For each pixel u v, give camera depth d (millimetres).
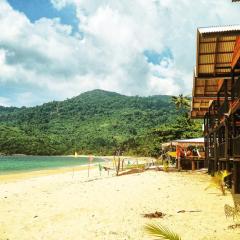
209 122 27406
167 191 16812
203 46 14922
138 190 17234
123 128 191750
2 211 13273
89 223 10633
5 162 79625
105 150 144125
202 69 16281
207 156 29219
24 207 14023
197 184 19641
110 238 9000
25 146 142500
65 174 38594
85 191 17625
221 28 11531
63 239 9109
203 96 21094
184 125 53812
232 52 15062
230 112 16797
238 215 10547
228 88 19703
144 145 96125
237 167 16266
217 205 13031
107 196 15625
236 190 16141
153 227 5395
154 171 30891
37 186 23828
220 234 9031
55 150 148250
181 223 10273
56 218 11602
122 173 31688
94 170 46531
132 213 11875
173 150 41031
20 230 10281
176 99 62312
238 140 15625
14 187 23859
